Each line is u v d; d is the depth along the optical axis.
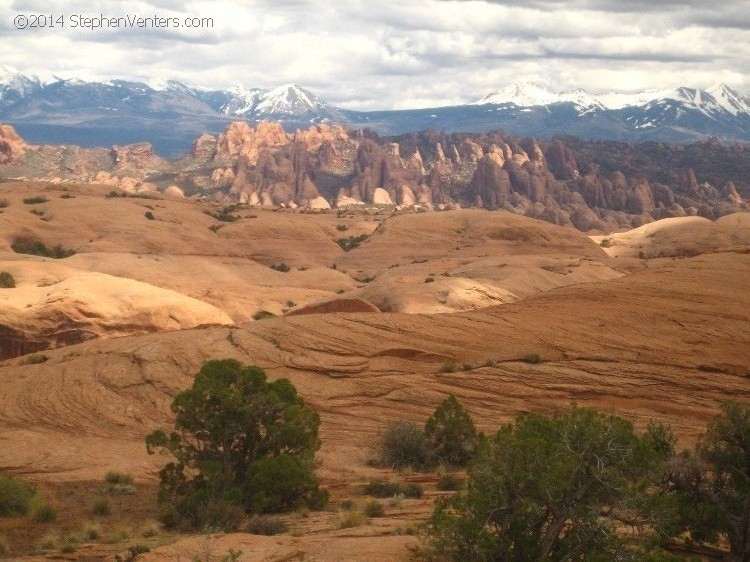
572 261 144.88
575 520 22.19
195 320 107.06
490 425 51.59
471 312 65.69
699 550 26.83
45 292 105.31
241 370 37.31
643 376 56.12
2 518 33.34
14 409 54.25
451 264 152.50
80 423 52.28
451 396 47.28
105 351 60.50
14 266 129.25
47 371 58.44
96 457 45.78
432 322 62.97
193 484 34.62
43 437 49.59
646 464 23.08
